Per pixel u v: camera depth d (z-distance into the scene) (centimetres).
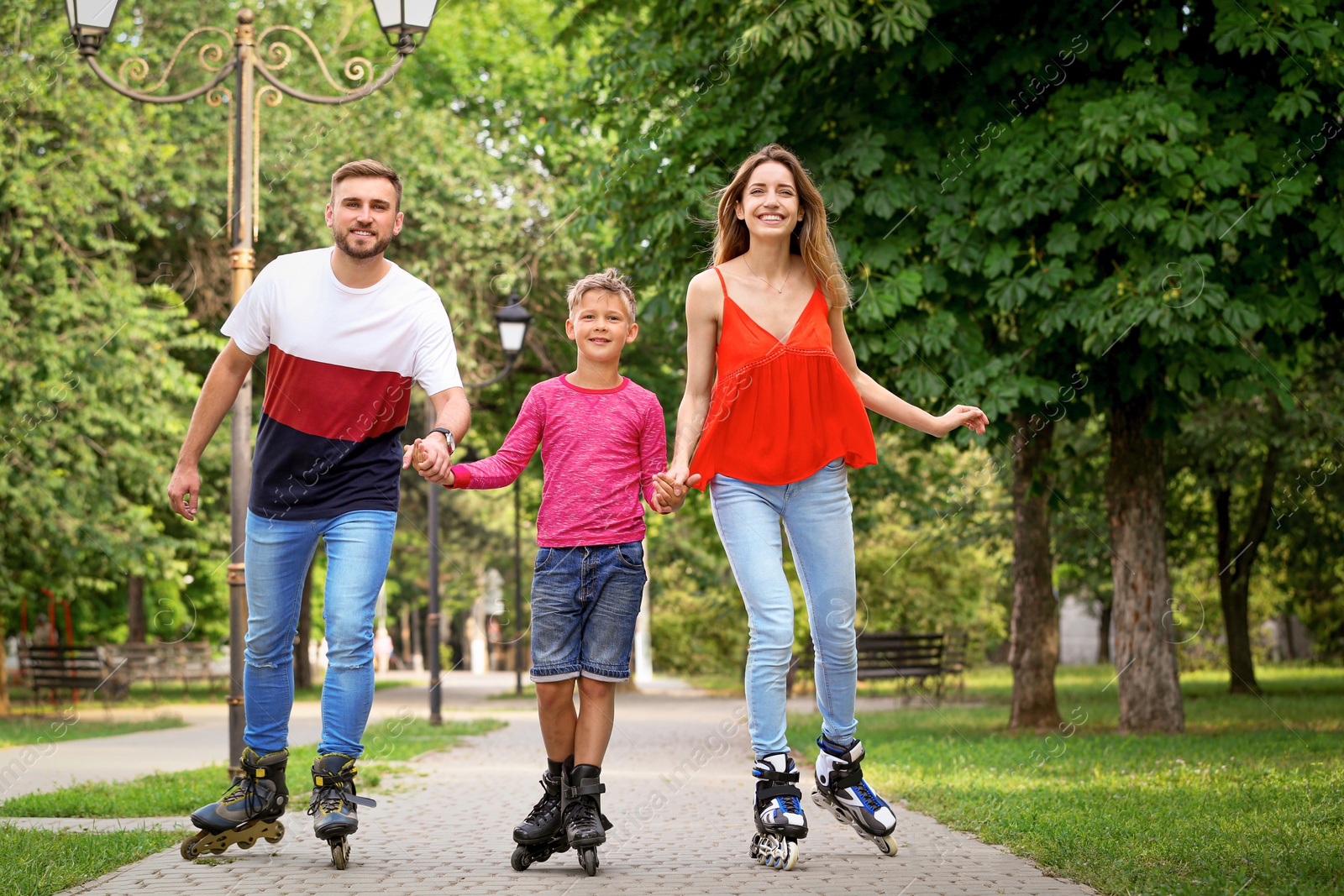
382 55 3148
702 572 3041
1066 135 1270
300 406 582
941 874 541
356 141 2527
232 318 592
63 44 1955
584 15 1684
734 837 697
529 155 2794
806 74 1384
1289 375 1557
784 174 586
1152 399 1538
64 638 3522
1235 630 2594
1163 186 1244
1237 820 682
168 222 2453
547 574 576
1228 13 1241
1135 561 1546
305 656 3203
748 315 584
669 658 4250
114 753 1379
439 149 2608
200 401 602
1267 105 1303
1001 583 3469
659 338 1838
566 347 2691
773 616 569
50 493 1973
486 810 848
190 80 2447
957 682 3161
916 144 1338
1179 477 2670
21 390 1941
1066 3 1330
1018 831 666
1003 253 1277
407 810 850
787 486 585
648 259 1551
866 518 2458
